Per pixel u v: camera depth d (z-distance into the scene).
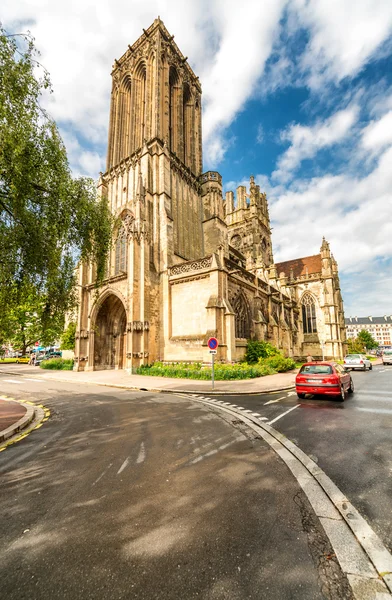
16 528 3.65
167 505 4.16
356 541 3.31
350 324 190.88
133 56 38.03
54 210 9.41
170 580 2.75
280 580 2.74
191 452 6.37
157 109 32.25
